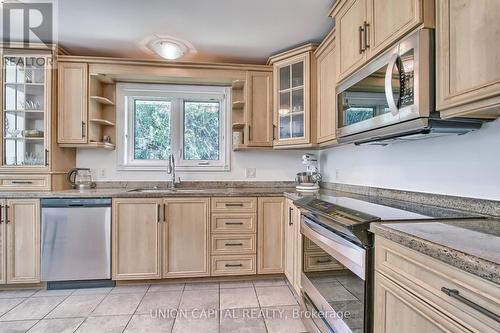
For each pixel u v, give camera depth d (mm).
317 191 2695
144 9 2098
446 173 1499
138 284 2648
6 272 2457
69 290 2520
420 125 1206
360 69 1660
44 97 2682
